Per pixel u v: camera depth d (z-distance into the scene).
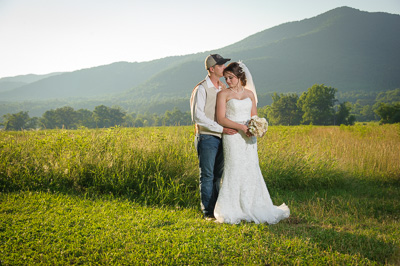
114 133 7.84
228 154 4.49
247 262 3.16
